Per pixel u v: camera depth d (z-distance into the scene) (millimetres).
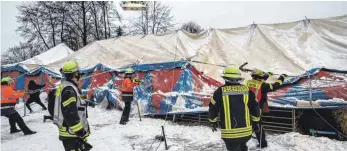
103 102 11039
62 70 3742
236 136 3764
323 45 9383
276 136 6102
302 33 9992
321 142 5469
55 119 3771
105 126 8148
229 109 3814
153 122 8297
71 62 3766
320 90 6305
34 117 10133
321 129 5988
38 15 28781
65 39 28984
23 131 7410
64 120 3691
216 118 3994
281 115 6754
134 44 12789
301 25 10289
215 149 5758
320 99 6184
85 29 27812
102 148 6027
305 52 9211
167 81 9133
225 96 3859
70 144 3734
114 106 10719
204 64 9703
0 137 7387
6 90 7270
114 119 9047
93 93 11547
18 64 16344
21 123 7383
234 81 3918
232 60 9758
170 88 8945
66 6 28156
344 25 9773
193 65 9117
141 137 6812
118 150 5879
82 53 14391
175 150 5777
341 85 6223
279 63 9117
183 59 9188
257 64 9336
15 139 7094
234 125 3773
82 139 3820
